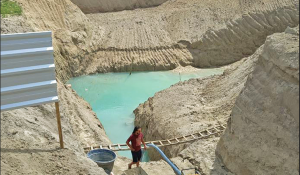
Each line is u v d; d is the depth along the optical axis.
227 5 31.06
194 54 28.78
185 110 17.11
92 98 22.77
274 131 9.34
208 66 28.75
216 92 18.64
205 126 15.00
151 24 30.50
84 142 13.35
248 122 10.31
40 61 7.39
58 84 17.72
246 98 10.50
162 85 25.14
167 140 13.82
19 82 7.21
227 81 18.92
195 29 29.97
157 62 27.69
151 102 19.83
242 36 29.00
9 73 7.05
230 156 11.04
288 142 8.90
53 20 25.97
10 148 7.50
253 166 9.98
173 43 28.97
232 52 29.14
